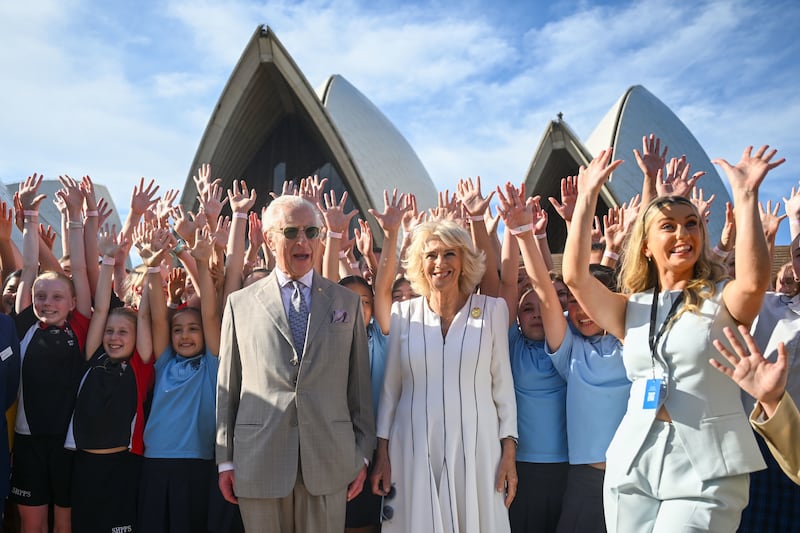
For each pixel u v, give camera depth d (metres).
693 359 2.55
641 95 27.55
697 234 2.74
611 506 2.73
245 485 3.13
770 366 2.33
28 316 4.48
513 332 4.07
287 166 24.78
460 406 3.35
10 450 4.33
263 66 20.97
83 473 4.04
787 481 3.30
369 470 4.05
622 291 3.14
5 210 4.95
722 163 2.55
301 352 3.29
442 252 3.46
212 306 4.18
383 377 3.64
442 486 3.27
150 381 4.33
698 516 2.44
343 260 5.31
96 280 4.95
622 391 3.53
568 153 22.83
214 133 21.55
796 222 4.20
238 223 4.65
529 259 3.56
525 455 3.80
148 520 3.97
